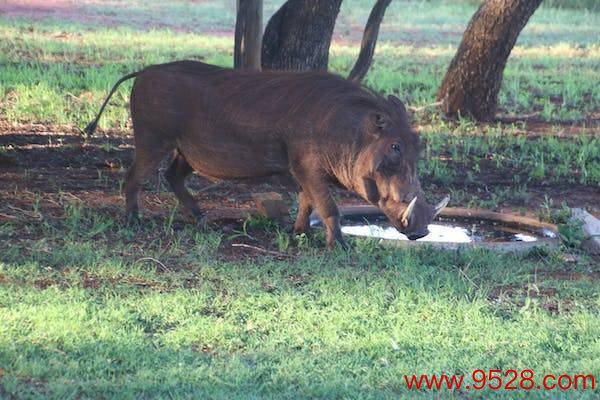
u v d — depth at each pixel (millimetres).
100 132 17922
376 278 11016
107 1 36219
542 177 16438
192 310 9758
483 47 19656
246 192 14859
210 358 8727
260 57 15898
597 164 17141
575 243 12758
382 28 33719
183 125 12305
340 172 11562
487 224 13836
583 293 10930
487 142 18484
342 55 27703
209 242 12242
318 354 8891
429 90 22906
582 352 9211
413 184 11148
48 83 21172
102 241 11969
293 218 13438
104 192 14406
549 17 37094
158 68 12445
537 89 24031
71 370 8242
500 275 11367
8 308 9430
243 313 9789
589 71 26906
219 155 12234
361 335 9406
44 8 33531
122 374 8305
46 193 14125
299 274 11188
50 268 10742
